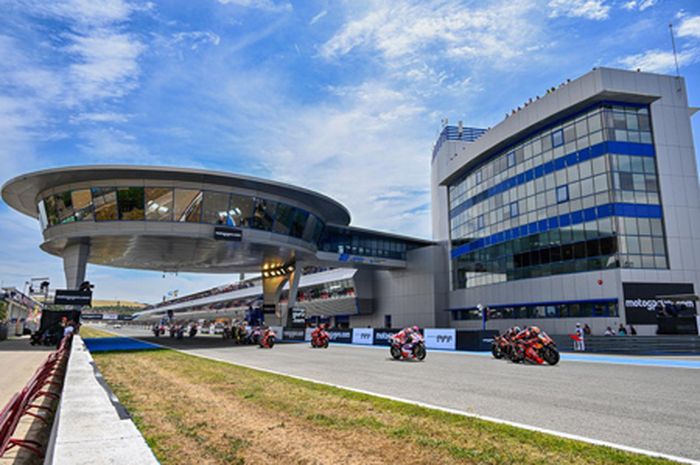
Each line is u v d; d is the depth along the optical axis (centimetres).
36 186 3117
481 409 710
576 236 3219
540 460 429
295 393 822
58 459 283
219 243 3375
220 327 6400
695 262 2947
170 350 2220
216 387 902
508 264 3872
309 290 6688
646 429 576
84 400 502
